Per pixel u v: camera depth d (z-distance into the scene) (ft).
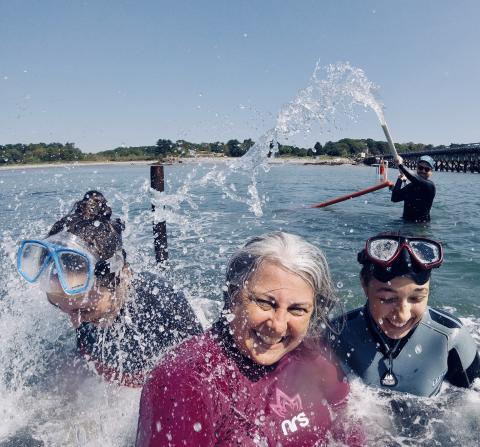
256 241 2.21
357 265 7.06
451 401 3.14
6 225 8.56
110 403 3.14
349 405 2.81
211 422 2.11
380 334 3.13
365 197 18.04
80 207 3.11
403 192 11.76
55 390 3.25
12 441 2.85
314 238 9.47
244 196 17.25
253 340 2.18
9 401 3.16
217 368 2.19
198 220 11.43
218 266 7.04
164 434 1.97
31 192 13.34
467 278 6.50
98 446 2.82
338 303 2.61
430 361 3.16
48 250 2.76
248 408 2.23
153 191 6.94
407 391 3.18
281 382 2.35
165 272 6.67
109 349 3.17
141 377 3.18
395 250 2.76
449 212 13.61
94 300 2.94
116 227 3.17
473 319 5.07
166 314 3.28
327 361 2.64
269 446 2.23
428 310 3.36
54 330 3.86
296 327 2.16
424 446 2.73
